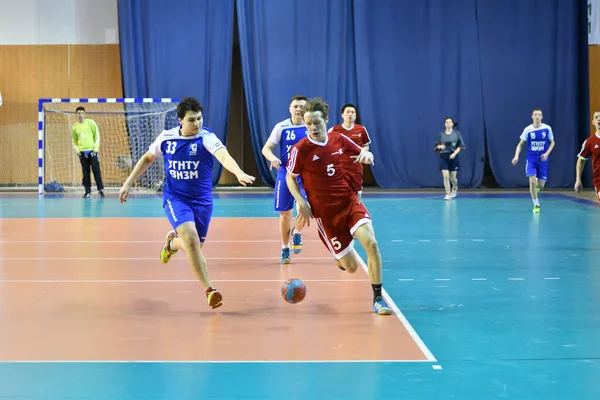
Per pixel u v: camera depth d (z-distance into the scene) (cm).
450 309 668
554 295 731
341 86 2145
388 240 1124
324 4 2123
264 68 2138
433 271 866
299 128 885
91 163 1931
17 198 1895
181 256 966
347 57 2152
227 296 722
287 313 650
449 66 2145
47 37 2208
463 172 2170
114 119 2183
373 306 655
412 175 2175
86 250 1017
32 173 2227
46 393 443
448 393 442
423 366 495
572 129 2166
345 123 1112
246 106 2266
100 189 1947
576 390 448
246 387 452
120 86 2216
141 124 2150
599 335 578
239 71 2312
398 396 437
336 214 652
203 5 2123
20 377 473
